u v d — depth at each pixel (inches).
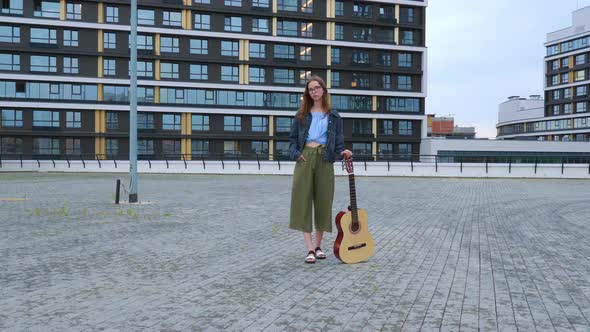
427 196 619.8
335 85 2251.5
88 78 1937.7
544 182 1025.5
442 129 4128.9
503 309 152.8
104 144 1978.3
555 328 136.0
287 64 2159.2
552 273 202.2
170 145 2052.2
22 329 132.8
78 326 135.4
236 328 134.1
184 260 224.5
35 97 1905.8
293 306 154.6
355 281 186.5
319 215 219.6
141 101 1991.9
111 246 259.3
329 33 2213.3
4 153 1905.8
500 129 4650.6
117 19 1963.6
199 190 711.1
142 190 707.4
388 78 2325.3
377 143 2284.7
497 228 334.0
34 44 1891.0
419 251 249.3
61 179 1038.4
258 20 2133.4
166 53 2021.4
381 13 2298.2
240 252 244.1
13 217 377.4
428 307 154.2
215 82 2075.5
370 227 335.9
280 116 2166.6
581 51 3464.6
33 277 191.6
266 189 737.0
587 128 3415.4
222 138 2090.3
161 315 145.2
